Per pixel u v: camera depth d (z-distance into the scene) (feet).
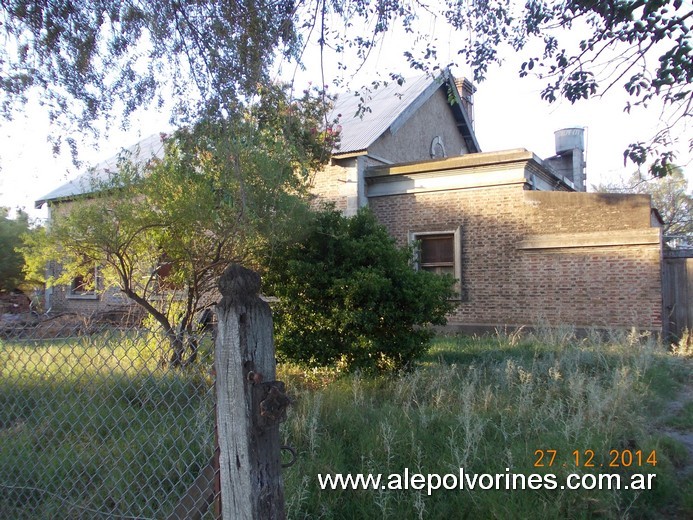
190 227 21.03
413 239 43.73
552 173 43.39
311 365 22.91
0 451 11.51
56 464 11.45
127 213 20.53
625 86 14.65
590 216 37.58
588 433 14.57
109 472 11.02
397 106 50.62
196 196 20.24
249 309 7.02
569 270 38.19
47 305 49.34
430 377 21.93
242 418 6.84
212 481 8.18
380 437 14.74
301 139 25.23
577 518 11.14
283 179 21.75
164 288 23.67
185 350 9.87
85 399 11.60
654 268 35.50
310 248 23.47
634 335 30.76
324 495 12.00
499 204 40.65
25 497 10.96
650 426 17.53
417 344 23.70
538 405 18.69
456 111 62.85
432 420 16.25
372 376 22.66
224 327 7.00
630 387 20.57
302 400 17.49
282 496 7.13
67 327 11.12
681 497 12.61
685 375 26.04
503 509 11.14
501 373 22.99
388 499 11.56
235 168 19.29
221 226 20.95
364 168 44.78
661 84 13.67
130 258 22.35
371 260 23.67
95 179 22.18
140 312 22.77
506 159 39.55
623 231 36.32
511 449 14.01
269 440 7.03
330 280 22.44
